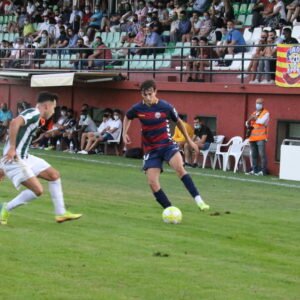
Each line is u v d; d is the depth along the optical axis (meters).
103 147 53.28
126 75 53.28
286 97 43.84
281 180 39.84
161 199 24.83
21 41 68.12
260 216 26.55
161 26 57.56
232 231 23.30
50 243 20.67
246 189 35.03
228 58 47.19
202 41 50.47
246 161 44.78
